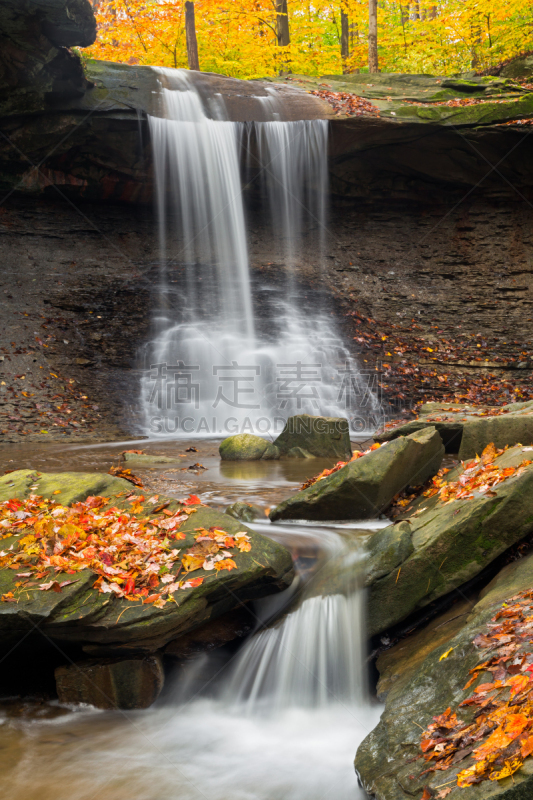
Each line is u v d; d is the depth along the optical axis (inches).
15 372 433.4
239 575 155.0
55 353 464.8
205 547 161.6
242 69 762.8
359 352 531.8
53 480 203.2
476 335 560.1
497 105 567.2
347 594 164.4
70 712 149.3
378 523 198.8
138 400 446.0
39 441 364.8
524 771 87.7
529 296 602.9
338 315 573.3
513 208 631.2
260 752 139.7
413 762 108.3
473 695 113.0
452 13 733.9
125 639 145.0
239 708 157.4
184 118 554.3
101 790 125.5
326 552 179.2
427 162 604.1
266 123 573.0
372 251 642.8
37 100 475.2
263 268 613.9
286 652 163.8
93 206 579.2
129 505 186.7
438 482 212.2
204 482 261.9
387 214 648.4
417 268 633.0
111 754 136.3
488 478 175.8
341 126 569.6
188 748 140.4
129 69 546.0
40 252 551.5
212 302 564.1
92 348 482.9
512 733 95.3
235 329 538.9
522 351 533.3
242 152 583.8
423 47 786.2
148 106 533.3
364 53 830.5
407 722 119.9
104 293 542.0
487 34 749.9
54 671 154.6
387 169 613.9
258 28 773.9
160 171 561.0
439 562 159.8
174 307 548.7
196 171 571.2
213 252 598.5
